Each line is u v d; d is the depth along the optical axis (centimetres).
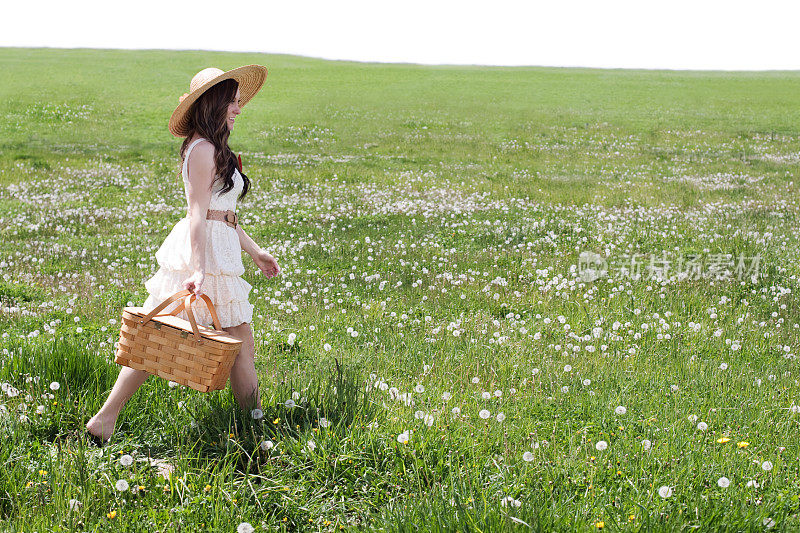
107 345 586
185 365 369
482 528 306
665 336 652
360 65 5881
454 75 5238
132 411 423
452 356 596
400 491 354
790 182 1936
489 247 1096
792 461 395
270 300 765
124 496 342
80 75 4378
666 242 1138
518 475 364
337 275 923
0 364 485
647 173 2106
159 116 3228
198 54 6000
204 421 417
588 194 1684
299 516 340
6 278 855
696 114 3681
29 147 2412
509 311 764
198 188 396
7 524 310
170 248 413
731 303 791
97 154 2255
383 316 729
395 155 2447
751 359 607
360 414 419
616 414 461
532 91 4528
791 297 818
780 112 3762
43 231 1178
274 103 3769
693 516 325
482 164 2253
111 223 1272
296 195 1568
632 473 373
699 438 419
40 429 407
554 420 462
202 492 343
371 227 1264
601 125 3312
